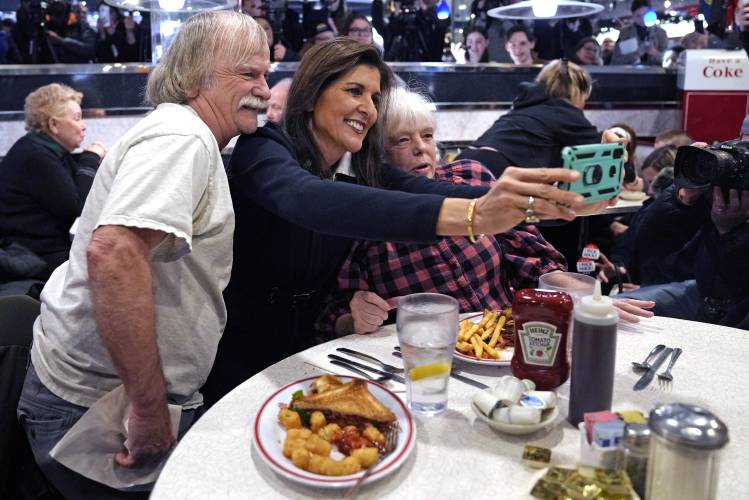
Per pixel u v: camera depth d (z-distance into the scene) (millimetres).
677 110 5188
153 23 3633
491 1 4703
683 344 1240
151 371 1082
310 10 4301
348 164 1546
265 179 1242
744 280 1681
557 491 771
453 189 1468
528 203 925
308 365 1161
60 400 1197
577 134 3234
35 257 2834
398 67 4438
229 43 1221
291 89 1424
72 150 3289
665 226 2297
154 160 1062
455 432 942
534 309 1006
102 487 1196
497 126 3344
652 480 722
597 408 926
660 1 5000
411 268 1529
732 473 839
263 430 909
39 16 3963
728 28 4344
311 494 811
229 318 1490
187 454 894
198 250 1173
